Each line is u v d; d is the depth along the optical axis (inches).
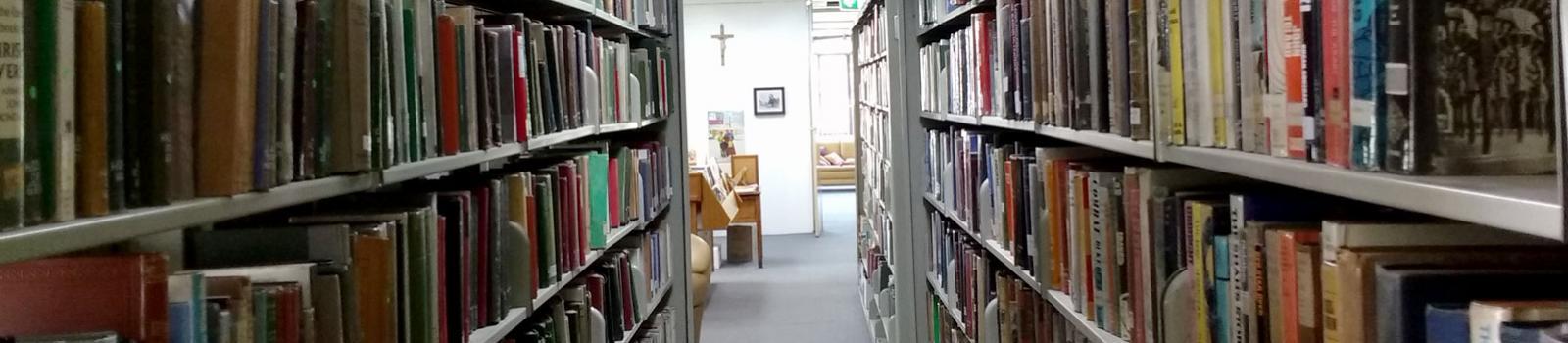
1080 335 79.5
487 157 72.6
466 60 68.8
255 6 42.3
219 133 40.1
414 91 59.3
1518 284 32.1
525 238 82.2
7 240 29.2
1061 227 83.6
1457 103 30.8
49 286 38.6
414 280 60.3
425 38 61.7
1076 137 70.2
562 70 94.1
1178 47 50.8
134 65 36.6
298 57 47.4
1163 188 58.9
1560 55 24.4
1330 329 37.4
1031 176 89.3
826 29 351.6
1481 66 30.8
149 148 37.2
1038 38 80.0
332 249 53.1
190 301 40.7
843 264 280.5
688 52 332.2
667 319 141.2
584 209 104.3
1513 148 30.9
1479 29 30.8
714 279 259.3
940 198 142.6
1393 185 31.2
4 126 30.1
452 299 68.2
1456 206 28.0
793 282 254.2
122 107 35.8
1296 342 41.3
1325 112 36.2
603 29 122.3
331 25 50.1
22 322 38.5
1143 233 61.1
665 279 144.7
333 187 49.6
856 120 234.7
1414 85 31.0
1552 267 34.2
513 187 83.1
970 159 117.6
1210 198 54.9
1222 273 50.1
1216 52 46.4
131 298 38.8
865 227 216.5
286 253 53.2
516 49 79.7
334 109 50.3
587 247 105.3
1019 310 99.2
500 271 78.4
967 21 131.3
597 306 108.3
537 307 85.4
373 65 52.5
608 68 111.6
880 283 177.9
